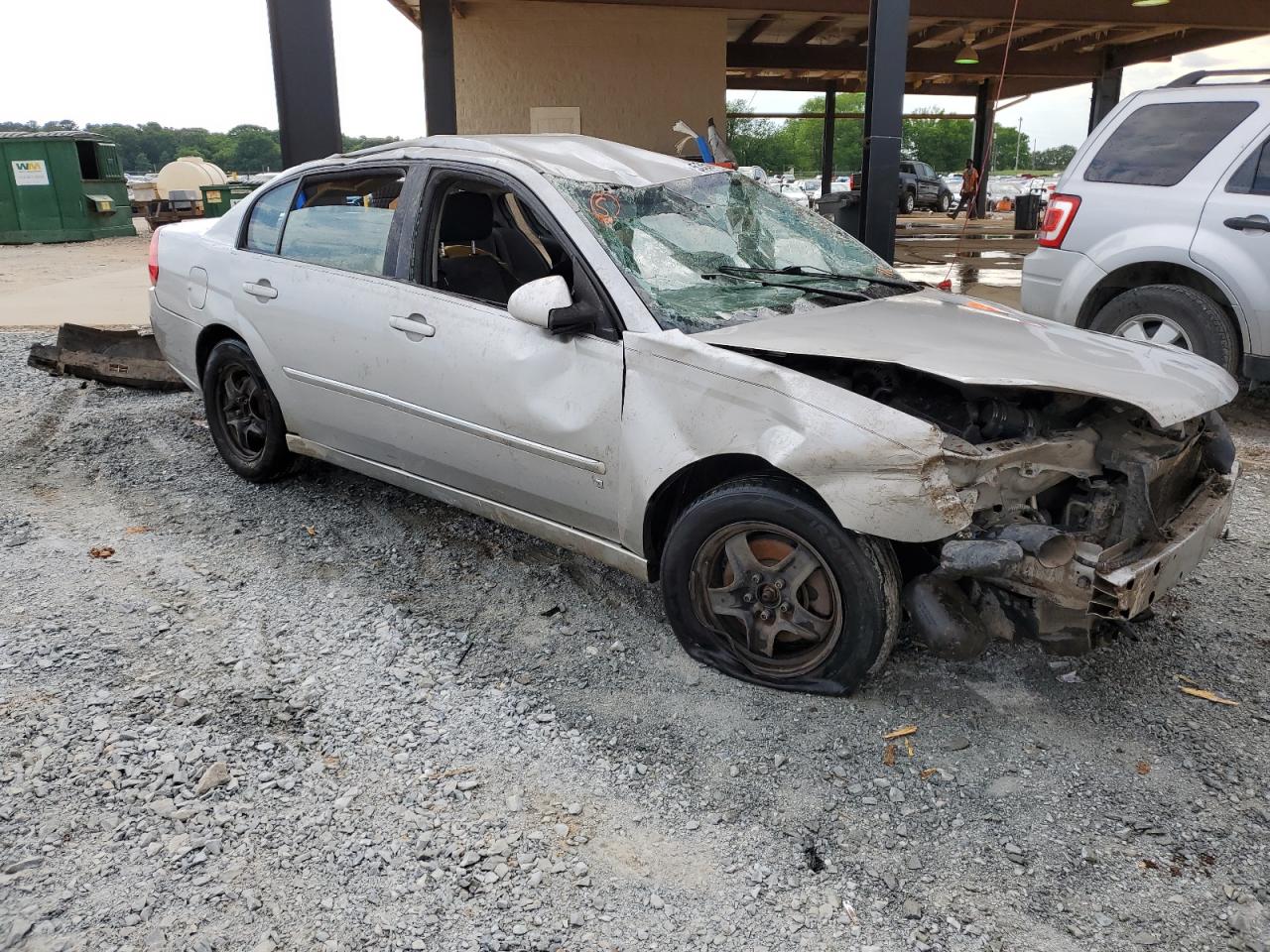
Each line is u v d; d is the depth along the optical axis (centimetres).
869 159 850
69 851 246
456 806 269
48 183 2022
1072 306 681
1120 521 314
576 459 345
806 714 314
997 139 10238
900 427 280
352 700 318
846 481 284
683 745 299
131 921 225
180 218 2550
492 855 251
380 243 413
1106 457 319
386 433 415
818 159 8719
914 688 329
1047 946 226
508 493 380
